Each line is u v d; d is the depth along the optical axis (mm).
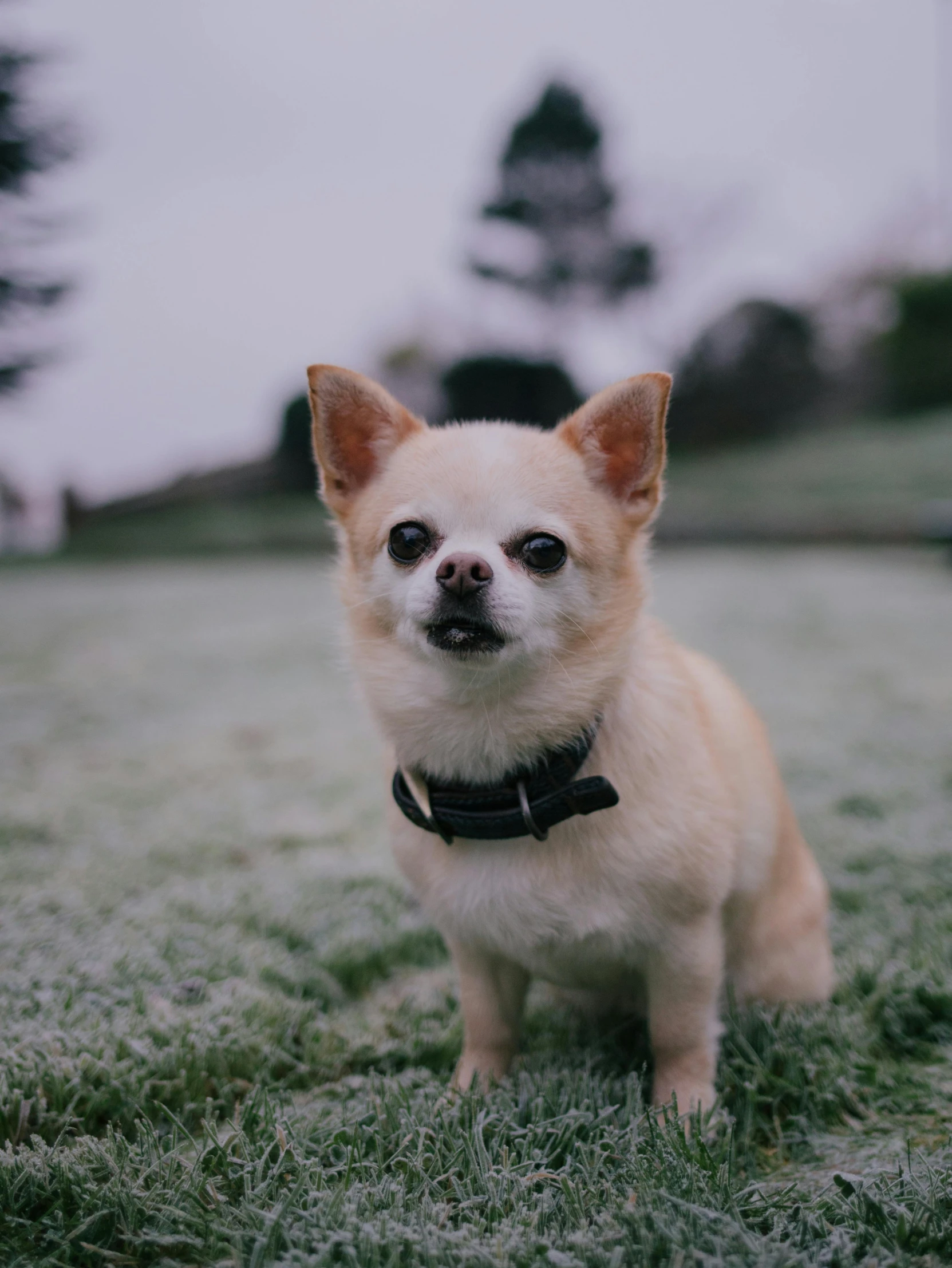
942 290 4699
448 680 451
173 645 1545
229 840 699
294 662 1392
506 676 445
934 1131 434
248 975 529
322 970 545
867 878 628
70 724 1030
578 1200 385
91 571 3146
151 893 613
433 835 462
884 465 3908
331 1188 394
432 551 457
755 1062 466
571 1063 477
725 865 457
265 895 615
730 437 5305
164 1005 496
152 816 743
